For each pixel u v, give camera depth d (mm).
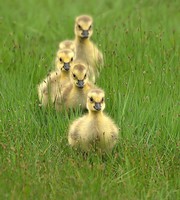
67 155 14391
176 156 14305
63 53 17156
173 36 20578
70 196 12594
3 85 17422
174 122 15211
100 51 19578
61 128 15219
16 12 26375
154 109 15656
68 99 16078
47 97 16531
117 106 16078
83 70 15992
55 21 24547
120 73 17828
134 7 26109
